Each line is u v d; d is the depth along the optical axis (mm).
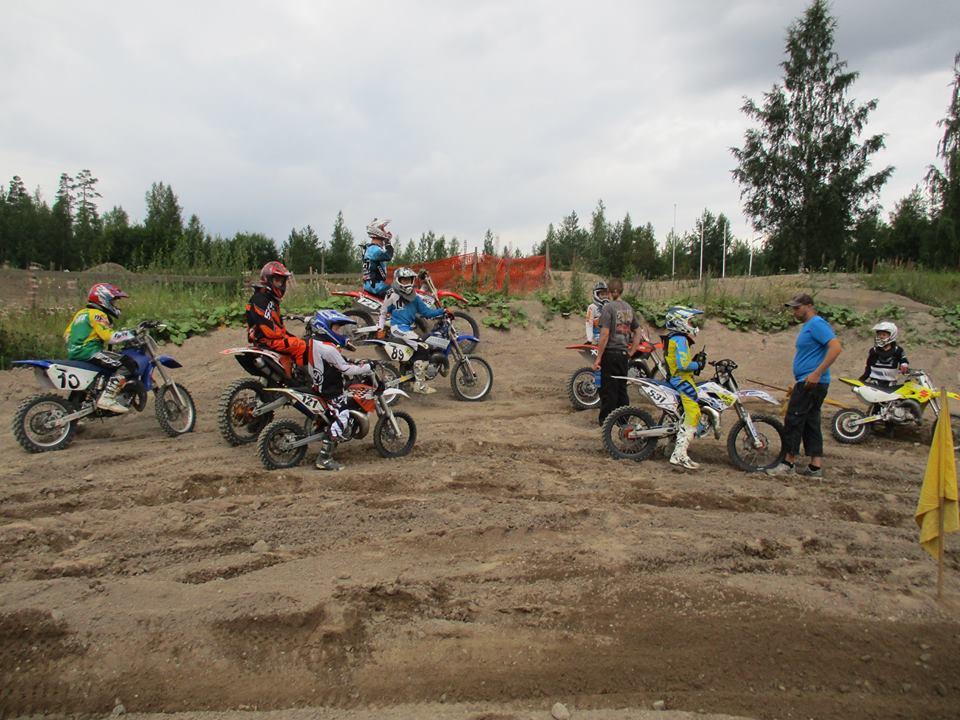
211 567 4562
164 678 3607
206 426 8391
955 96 31766
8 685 3531
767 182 33750
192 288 14477
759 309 14672
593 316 10633
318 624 3980
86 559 4645
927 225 33750
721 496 6289
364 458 7168
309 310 12359
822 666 3803
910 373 9516
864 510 6133
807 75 33375
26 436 7152
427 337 9828
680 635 4012
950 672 3793
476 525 5344
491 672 3701
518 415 9375
